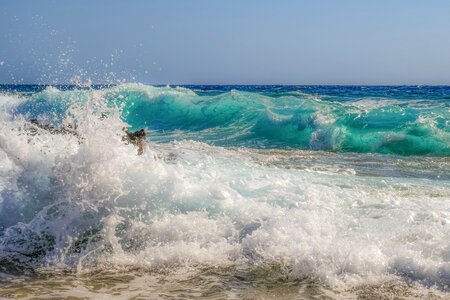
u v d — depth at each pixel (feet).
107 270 13.30
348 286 12.10
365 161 33.30
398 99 88.79
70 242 14.65
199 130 57.82
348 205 18.12
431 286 11.97
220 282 12.41
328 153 38.63
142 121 68.03
